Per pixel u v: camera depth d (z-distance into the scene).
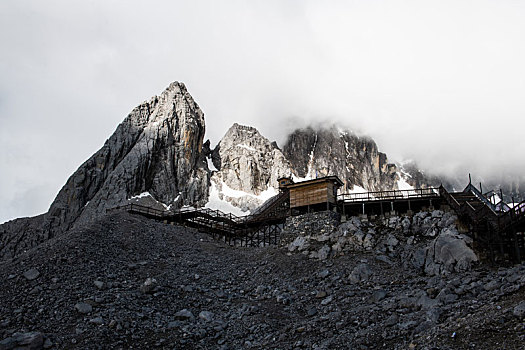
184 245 48.81
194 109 134.00
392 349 18.83
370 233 43.16
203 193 122.88
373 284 33.16
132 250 41.72
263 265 41.91
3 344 20.22
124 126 118.62
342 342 21.02
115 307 26.67
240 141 146.62
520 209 30.44
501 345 15.23
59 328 23.14
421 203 49.03
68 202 103.75
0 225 99.00
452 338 17.03
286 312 29.25
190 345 23.30
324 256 40.94
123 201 101.00
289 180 72.81
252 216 65.62
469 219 38.72
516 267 28.09
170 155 117.81
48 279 30.00
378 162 190.88
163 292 31.23
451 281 28.33
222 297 32.72
